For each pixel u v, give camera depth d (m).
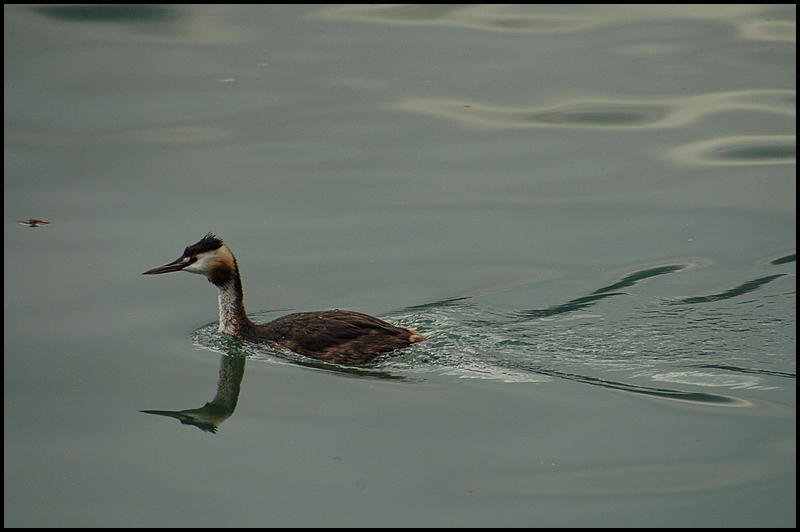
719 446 11.23
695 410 12.05
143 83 22.08
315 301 15.18
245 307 15.09
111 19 25.20
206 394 12.88
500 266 16.09
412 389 12.86
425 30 25.02
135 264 16.08
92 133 20.19
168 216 17.50
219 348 14.14
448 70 22.91
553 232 17.11
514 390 12.73
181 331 14.59
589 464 10.98
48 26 24.64
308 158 19.61
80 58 23.06
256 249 16.58
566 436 11.58
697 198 18.11
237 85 22.12
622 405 12.24
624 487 10.52
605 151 19.88
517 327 14.33
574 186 18.66
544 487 10.57
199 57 23.34
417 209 17.89
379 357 13.72
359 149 19.92
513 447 11.38
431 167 19.36
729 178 18.80
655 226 17.22
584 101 21.69
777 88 21.84
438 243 16.80
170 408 12.48
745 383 12.63
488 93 21.98
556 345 13.84
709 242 16.62
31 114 20.78
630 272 15.78
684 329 14.10
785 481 10.51
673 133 20.47
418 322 14.57
